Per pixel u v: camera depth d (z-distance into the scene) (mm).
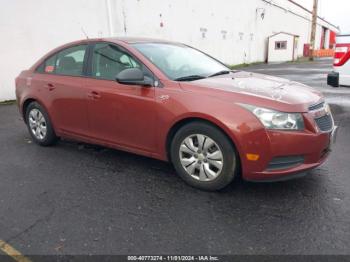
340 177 3908
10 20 9195
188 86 3600
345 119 6570
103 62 4332
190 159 3643
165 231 2932
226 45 21984
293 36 29297
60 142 5457
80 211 3299
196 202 3400
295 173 3299
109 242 2805
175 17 16344
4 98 9422
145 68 3912
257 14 26078
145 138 3920
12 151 5109
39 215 3250
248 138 3201
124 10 12906
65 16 10484
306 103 3373
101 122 4281
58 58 4934
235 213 3184
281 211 3197
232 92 3402
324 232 2865
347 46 6113
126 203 3424
